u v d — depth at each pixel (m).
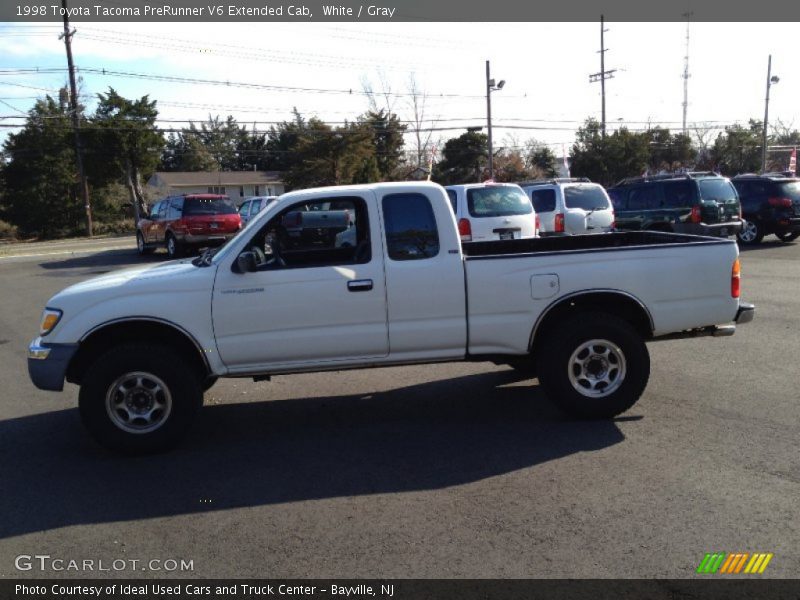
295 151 54.59
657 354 7.86
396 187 5.55
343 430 5.82
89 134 45.19
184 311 5.30
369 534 3.96
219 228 20.98
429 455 5.16
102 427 5.27
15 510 4.46
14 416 6.59
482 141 50.72
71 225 49.78
